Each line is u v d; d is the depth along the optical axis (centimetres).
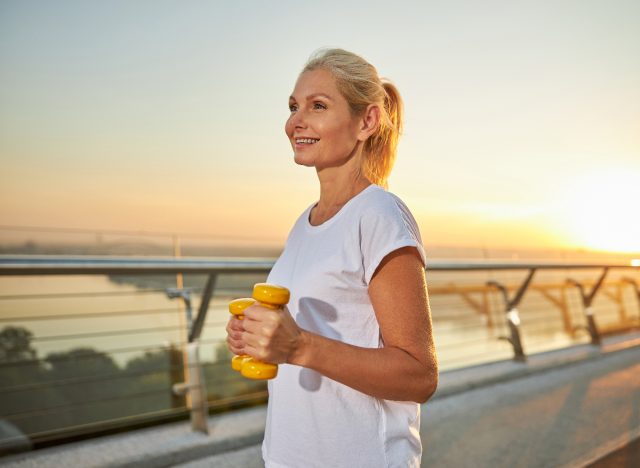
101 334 247
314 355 89
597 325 563
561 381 418
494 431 303
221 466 237
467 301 511
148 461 230
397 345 96
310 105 116
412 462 107
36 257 205
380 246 99
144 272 232
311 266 108
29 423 502
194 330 269
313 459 105
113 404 524
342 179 118
